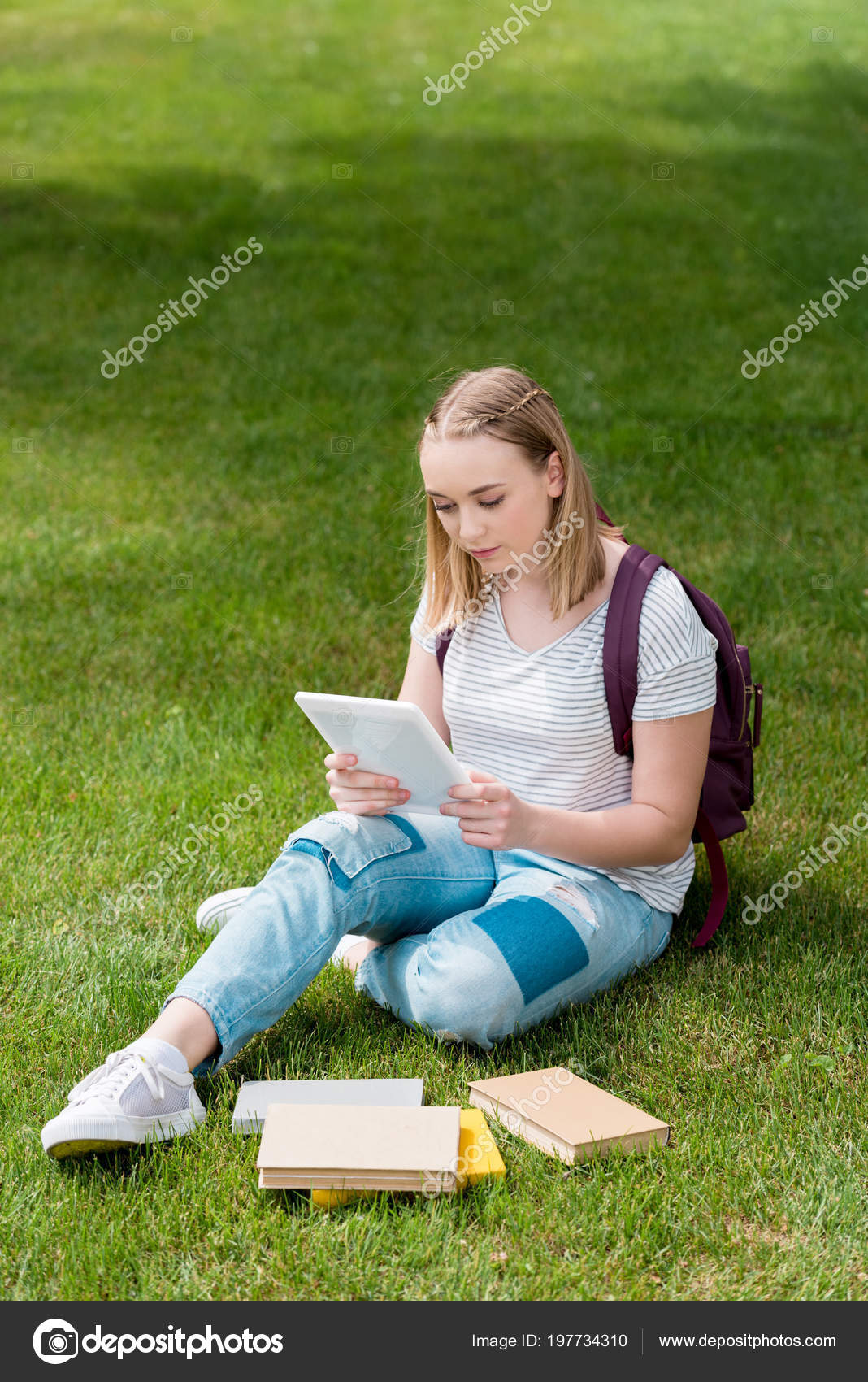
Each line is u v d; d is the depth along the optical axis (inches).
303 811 190.9
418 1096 124.2
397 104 749.3
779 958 151.7
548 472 132.0
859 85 780.0
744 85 778.8
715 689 136.8
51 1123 114.3
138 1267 105.9
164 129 713.0
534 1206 112.0
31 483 340.8
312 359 437.7
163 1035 120.4
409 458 353.4
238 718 221.5
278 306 489.7
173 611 268.1
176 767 205.9
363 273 524.4
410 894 137.0
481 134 702.5
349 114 738.2
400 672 240.8
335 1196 112.3
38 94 764.6
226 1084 127.3
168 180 637.9
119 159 665.6
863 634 252.7
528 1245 107.3
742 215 583.2
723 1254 106.7
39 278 522.0
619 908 139.1
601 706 136.0
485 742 144.3
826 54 834.2
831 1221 109.1
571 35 877.8
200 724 220.8
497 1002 129.6
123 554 297.7
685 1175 114.0
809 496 321.4
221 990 122.6
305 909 127.9
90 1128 113.8
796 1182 114.8
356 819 134.7
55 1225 109.4
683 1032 137.8
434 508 142.6
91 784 199.2
